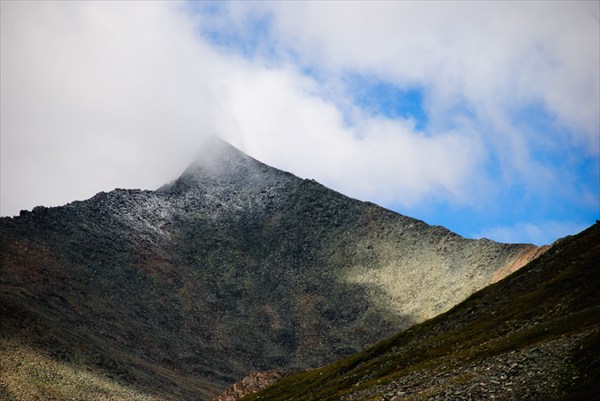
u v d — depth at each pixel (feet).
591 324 297.33
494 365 277.23
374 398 320.91
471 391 255.70
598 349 240.53
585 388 224.33
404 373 380.58
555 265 461.78
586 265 412.77
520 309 407.23
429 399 264.31
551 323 328.08
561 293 392.68
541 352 266.98
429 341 456.45
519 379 251.39
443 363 350.23
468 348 376.68
